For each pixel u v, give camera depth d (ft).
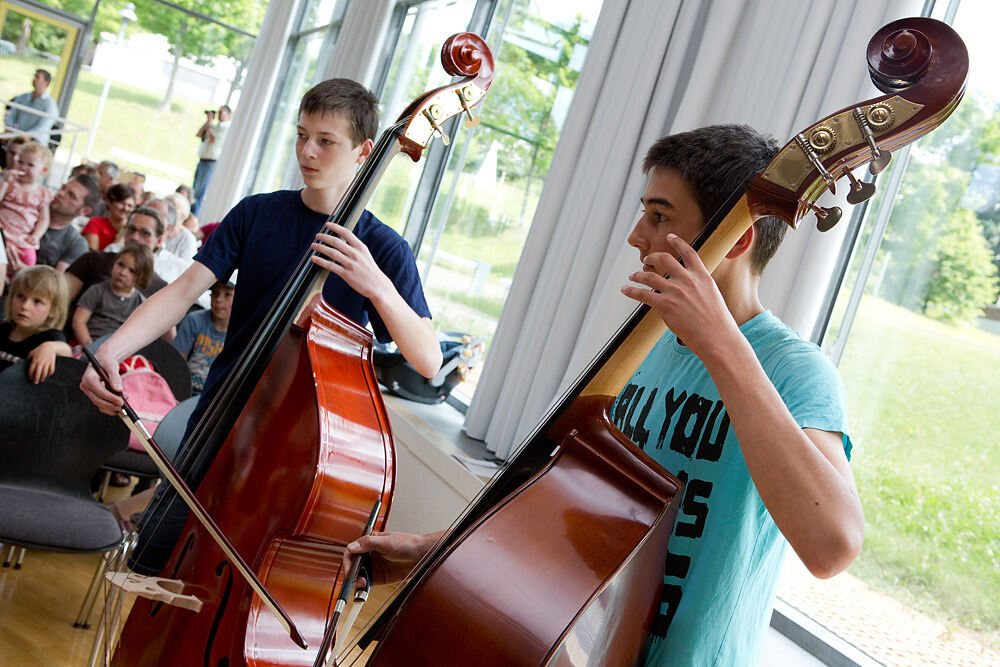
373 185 5.72
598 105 10.13
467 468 10.06
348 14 19.36
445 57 5.72
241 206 6.51
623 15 10.11
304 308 5.71
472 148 14.62
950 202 7.04
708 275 2.88
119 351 6.11
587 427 3.34
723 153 3.25
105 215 21.12
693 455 3.46
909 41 2.84
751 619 3.41
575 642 2.88
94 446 8.79
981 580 6.24
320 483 5.27
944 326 6.91
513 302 10.84
